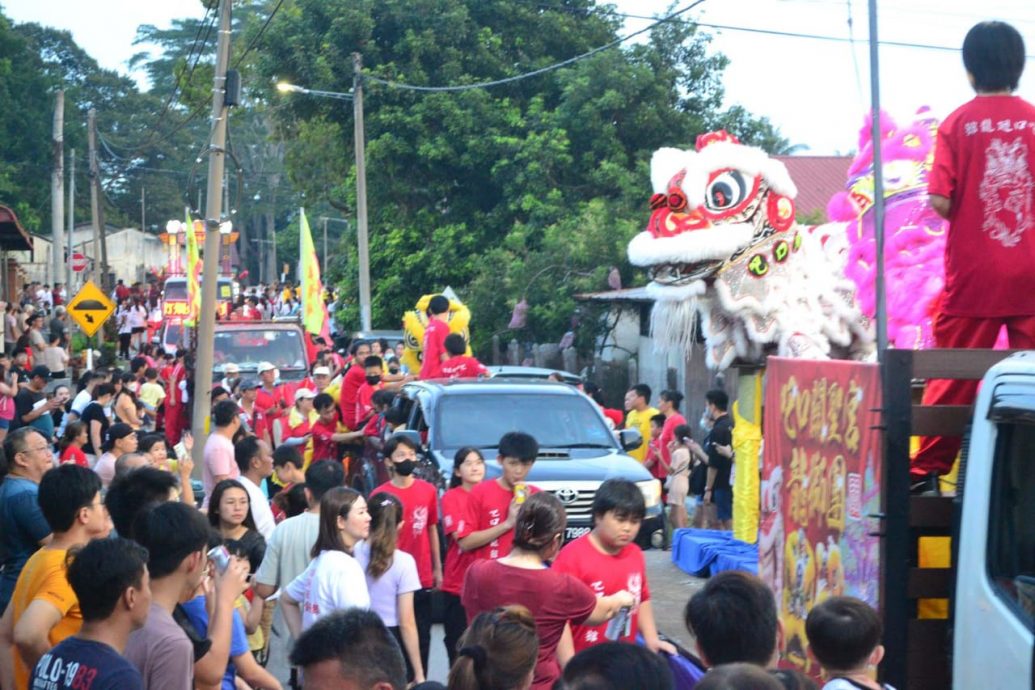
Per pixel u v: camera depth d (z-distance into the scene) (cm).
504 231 3412
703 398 2283
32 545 746
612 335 2864
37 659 562
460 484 1002
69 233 5281
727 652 467
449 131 3400
